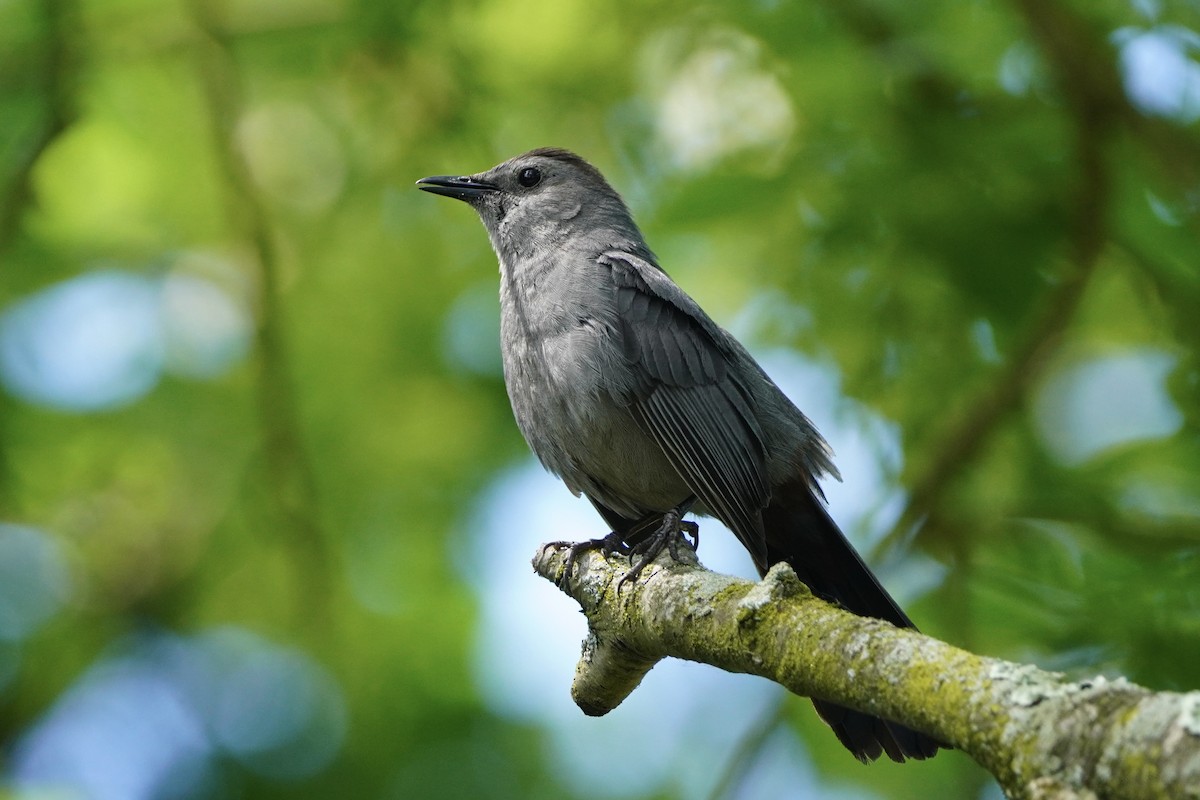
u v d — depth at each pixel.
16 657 13.16
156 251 13.92
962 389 11.40
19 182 11.70
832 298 11.58
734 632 5.56
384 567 13.58
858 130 11.38
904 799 11.79
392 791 12.55
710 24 12.12
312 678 13.21
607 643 6.68
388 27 12.00
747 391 9.66
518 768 12.63
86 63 12.31
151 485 13.84
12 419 13.12
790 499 9.55
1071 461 11.08
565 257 9.92
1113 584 9.03
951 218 11.00
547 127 13.05
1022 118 11.15
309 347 13.94
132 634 13.84
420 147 13.09
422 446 14.05
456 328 13.91
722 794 10.05
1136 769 4.00
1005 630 9.23
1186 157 10.63
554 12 12.87
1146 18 10.84
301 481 12.45
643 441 9.43
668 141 12.68
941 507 10.32
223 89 12.41
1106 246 11.09
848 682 4.93
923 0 11.35
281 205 14.18
